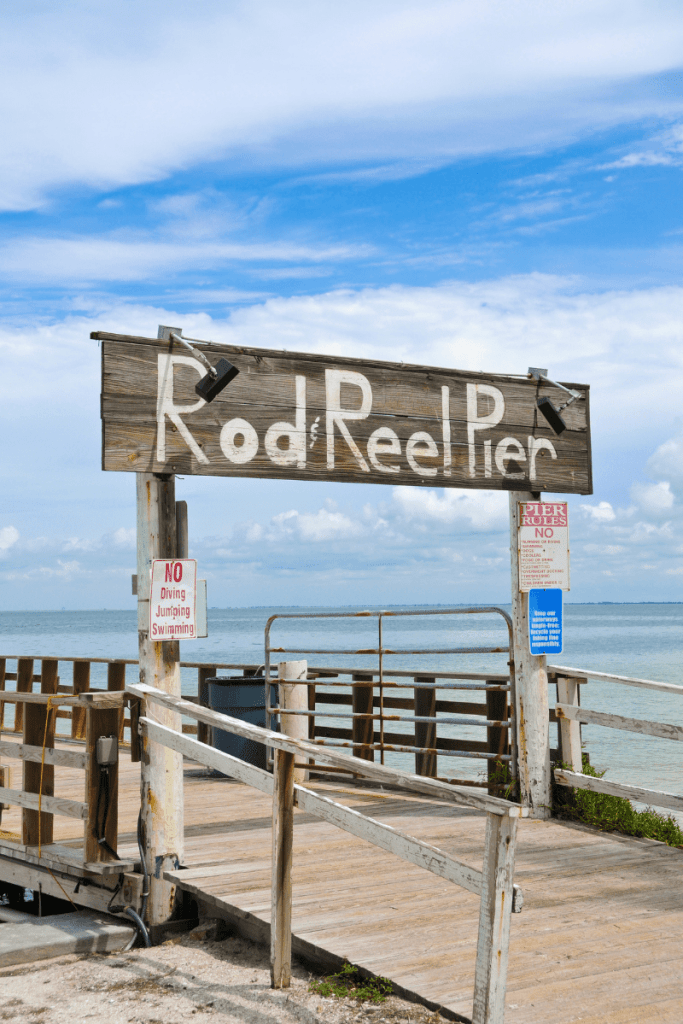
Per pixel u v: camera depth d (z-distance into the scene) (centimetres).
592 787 719
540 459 778
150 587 546
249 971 454
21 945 487
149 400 571
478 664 5194
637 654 6119
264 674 998
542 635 754
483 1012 325
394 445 699
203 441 593
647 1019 366
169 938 522
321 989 414
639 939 459
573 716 750
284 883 429
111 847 538
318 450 655
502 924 327
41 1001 423
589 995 389
